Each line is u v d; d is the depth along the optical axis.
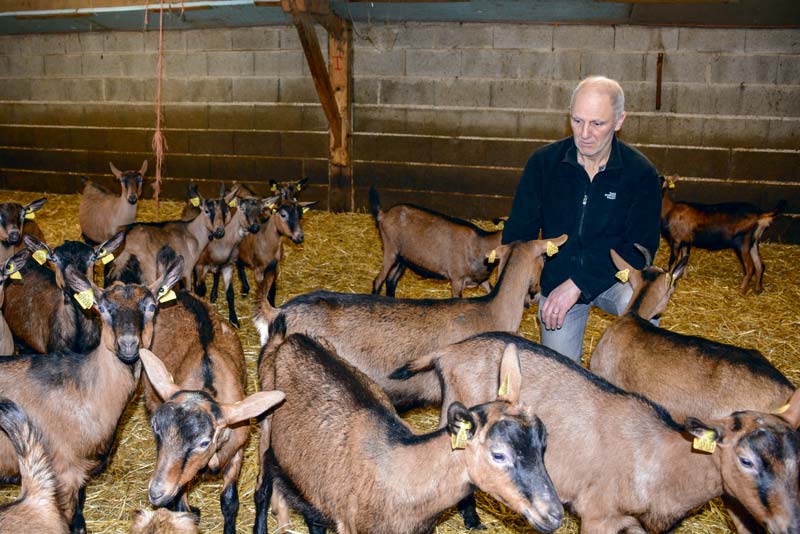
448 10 10.61
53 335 5.57
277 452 3.96
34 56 13.67
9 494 4.54
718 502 4.62
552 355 4.07
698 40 10.80
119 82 13.30
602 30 11.05
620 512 3.75
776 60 10.61
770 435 3.17
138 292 4.02
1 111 14.15
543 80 11.45
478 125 11.82
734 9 9.85
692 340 4.37
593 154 4.30
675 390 4.31
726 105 10.90
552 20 10.96
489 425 3.03
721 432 3.25
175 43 12.80
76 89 13.59
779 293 8.79
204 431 3.38
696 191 11.27
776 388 4.00
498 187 11.98
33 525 3.16
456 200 12.17
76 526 4.18
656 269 4.73
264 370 4.37
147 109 13.24
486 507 4.59
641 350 4.48
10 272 5.00
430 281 9.31
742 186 11.09
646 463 3.65
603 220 4.55
